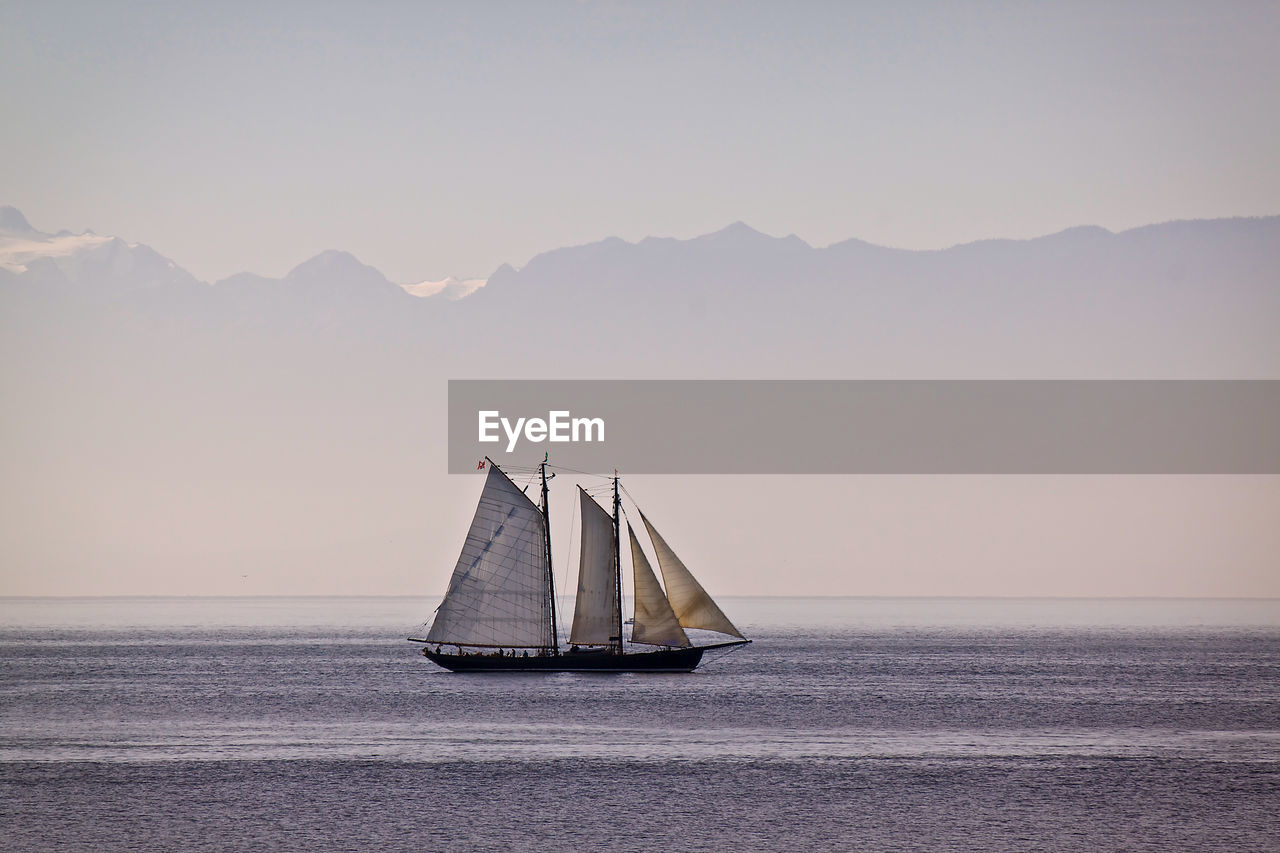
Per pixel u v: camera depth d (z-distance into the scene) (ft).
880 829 546.67
